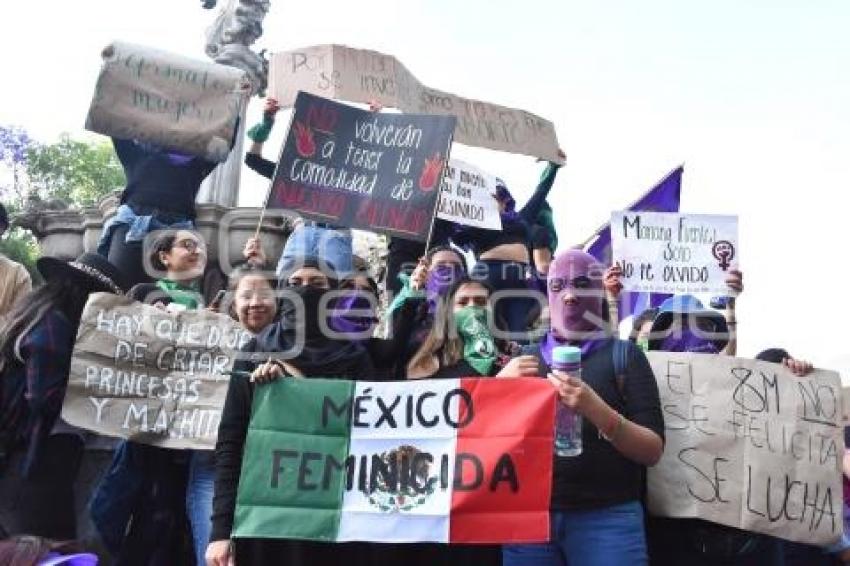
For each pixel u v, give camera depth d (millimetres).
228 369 4477
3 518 4188
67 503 4348
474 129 7125
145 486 4402
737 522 4137
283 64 6688
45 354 4297
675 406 4293
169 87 6227
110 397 4363
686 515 4105
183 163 6871
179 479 4480
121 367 4410
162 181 6746
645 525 4234
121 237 6562
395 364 3900
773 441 4281
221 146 6281
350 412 3570
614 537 3588
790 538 4191
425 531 3408
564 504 3619
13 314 4434
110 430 4316
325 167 5238
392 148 5297
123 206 6684
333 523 3449
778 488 4227
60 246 11500
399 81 6773
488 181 6734
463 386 3545
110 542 4328
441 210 6469
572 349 3428
